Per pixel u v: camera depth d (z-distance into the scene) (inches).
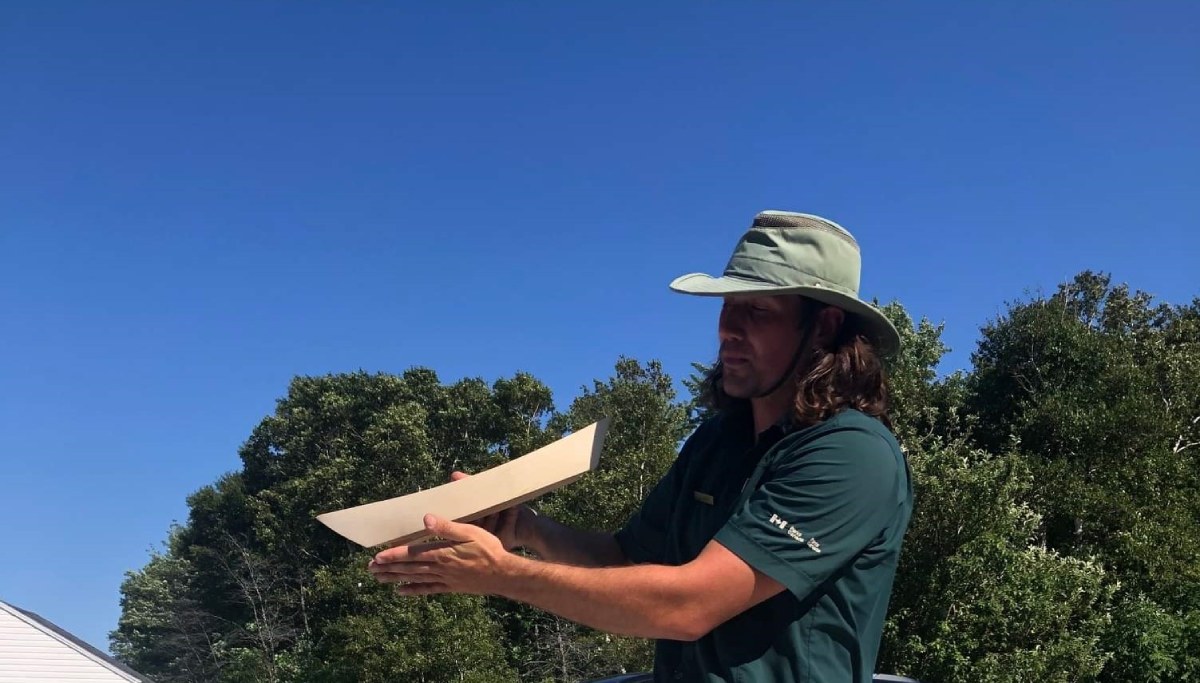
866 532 57.2
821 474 56.9
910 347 876.0
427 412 1282.0
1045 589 532.4
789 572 54.6
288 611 1189.7
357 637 843.4
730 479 64.9
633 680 93.2
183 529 1754.4
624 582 54.4
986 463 573.0
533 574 56.0
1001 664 503.5
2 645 783.7
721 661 57.6
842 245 64.3
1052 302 911.0
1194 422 786.8
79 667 810.8
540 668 840.9
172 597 1427.2
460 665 802.2
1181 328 904.3
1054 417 762.8
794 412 60.4
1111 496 681.6
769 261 63.3
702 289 62.8
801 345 62.7
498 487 60.7
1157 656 543.8
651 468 792.9
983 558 526.3
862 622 58.5
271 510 1315.2
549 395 1266.0
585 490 740.0
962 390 876.0
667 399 986.7
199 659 1282.0
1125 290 998.4
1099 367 827.4
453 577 56.7
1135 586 627.2
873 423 60.9
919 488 536.7
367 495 1131.3
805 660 56.2
